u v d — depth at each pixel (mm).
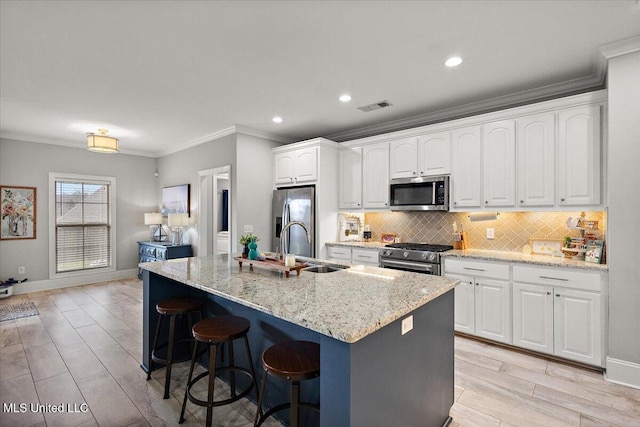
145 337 2684
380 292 1772
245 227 4598
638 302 2328
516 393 2301
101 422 1984
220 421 2010
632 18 2025
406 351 1567
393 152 3984
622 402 2176
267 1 1872
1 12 1945
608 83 2400
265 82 3020
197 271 2412
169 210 6098
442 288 1865
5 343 3156
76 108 3729
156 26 2119
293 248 4473
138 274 6238
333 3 1892
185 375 2568
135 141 5414
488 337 3084
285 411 1983
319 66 2697
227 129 4645
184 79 2945
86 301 4609
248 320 2150
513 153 3115
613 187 2393
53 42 2305
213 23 2090
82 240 5699
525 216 3350
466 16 2016
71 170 5527
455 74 2844
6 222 4914
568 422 1987
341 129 4660
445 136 3561
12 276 4965
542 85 3070
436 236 3982
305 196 4355
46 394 2285
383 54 2496
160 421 2000
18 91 3209
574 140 2789
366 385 1284
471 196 3377
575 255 2900
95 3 1877
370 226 4660
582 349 2607
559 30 2162
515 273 2926
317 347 1715
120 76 2877
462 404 2180
